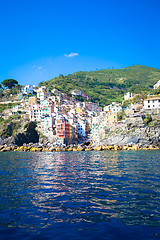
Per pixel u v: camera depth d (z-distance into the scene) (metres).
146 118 143.12
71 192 23.58
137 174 34.75
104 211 17.42
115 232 13.64
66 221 15.48
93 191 23.89
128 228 14.20
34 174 36.50
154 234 13.33
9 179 31.77
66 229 14.14
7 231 13.93
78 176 33.94
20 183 28.69
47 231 13.87
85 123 189.62
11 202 20.08
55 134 161.12
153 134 135.75
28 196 22.08
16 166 48.72
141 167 43.47
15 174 36.62
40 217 16.28
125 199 20.62
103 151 115.69
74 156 80.81
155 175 33.62
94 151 117.94
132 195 21.98
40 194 22.84
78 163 54.09
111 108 184.25
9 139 148.00
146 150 117.25
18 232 13.77
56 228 14.31
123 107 171.88
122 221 15.37
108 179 30.84
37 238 12.91
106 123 164.00
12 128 164.50
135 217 16.06
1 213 17.17
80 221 15.45
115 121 156.38
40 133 165.75
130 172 36.97
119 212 17.16
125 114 155.00
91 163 53.38
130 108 168.12
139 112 153.38
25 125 161.12
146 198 20.86
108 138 145.00
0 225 14.88
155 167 43.31
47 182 29.31
